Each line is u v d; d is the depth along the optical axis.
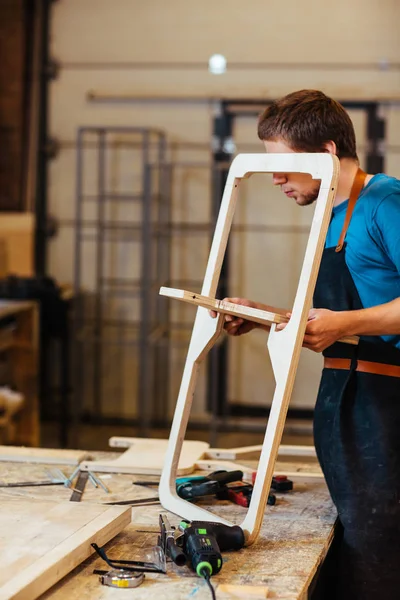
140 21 6.22
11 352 5.50
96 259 6.38
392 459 1.82
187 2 6.16
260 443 5.90
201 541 1.55
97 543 1.59
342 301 1.89
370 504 1.81
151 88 6.25
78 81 6.31
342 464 1.84
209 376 6.30
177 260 6.32
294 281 6.23
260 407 6.29
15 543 1.52
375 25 6.01
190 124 6.25
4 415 5.22
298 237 6.20
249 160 1.84
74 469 2.30
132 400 6.41
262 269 6.26
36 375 5.50
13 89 6.25
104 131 6.07
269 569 1.57
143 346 5.71
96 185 6.34
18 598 1.31
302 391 6.22
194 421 6.31
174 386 6.37
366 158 6.12
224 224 1.90
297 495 2.10
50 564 1.42
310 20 6.06
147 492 2.09
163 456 2.35
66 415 5.94
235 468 2.27
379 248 1.83
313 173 1.70
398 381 1.87
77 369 5.93
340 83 6.07
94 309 6.40
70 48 6.29
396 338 1.87
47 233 6.41
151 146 6.31
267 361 6.27
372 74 6.04
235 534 1.65
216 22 6.15
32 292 5.69
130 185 6.33
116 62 6.26
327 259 1.91
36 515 1.68
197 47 6.18
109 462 2.29
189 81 6.21
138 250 6.36
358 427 1.86
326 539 1.75
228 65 6.16
